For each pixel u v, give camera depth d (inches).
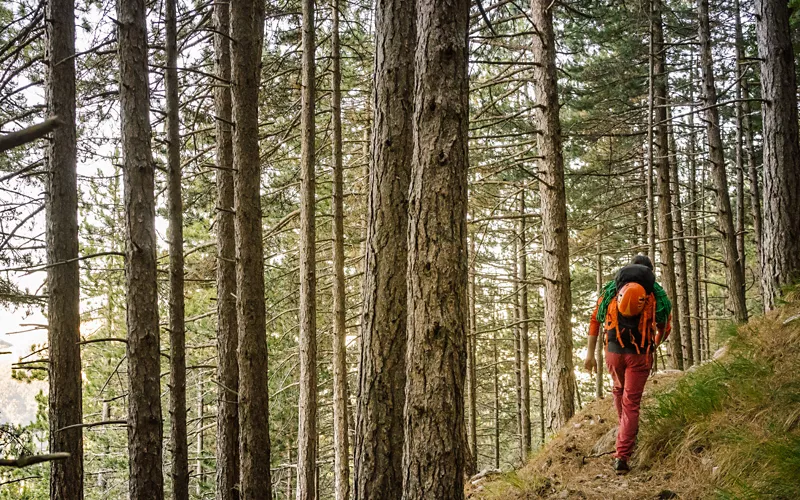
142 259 252.8
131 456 247.6
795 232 295.0
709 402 215.0
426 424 149.1
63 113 280.4
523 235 807.7
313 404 440.5
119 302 730.2
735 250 476.7
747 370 219.5
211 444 826.2
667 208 594.2
